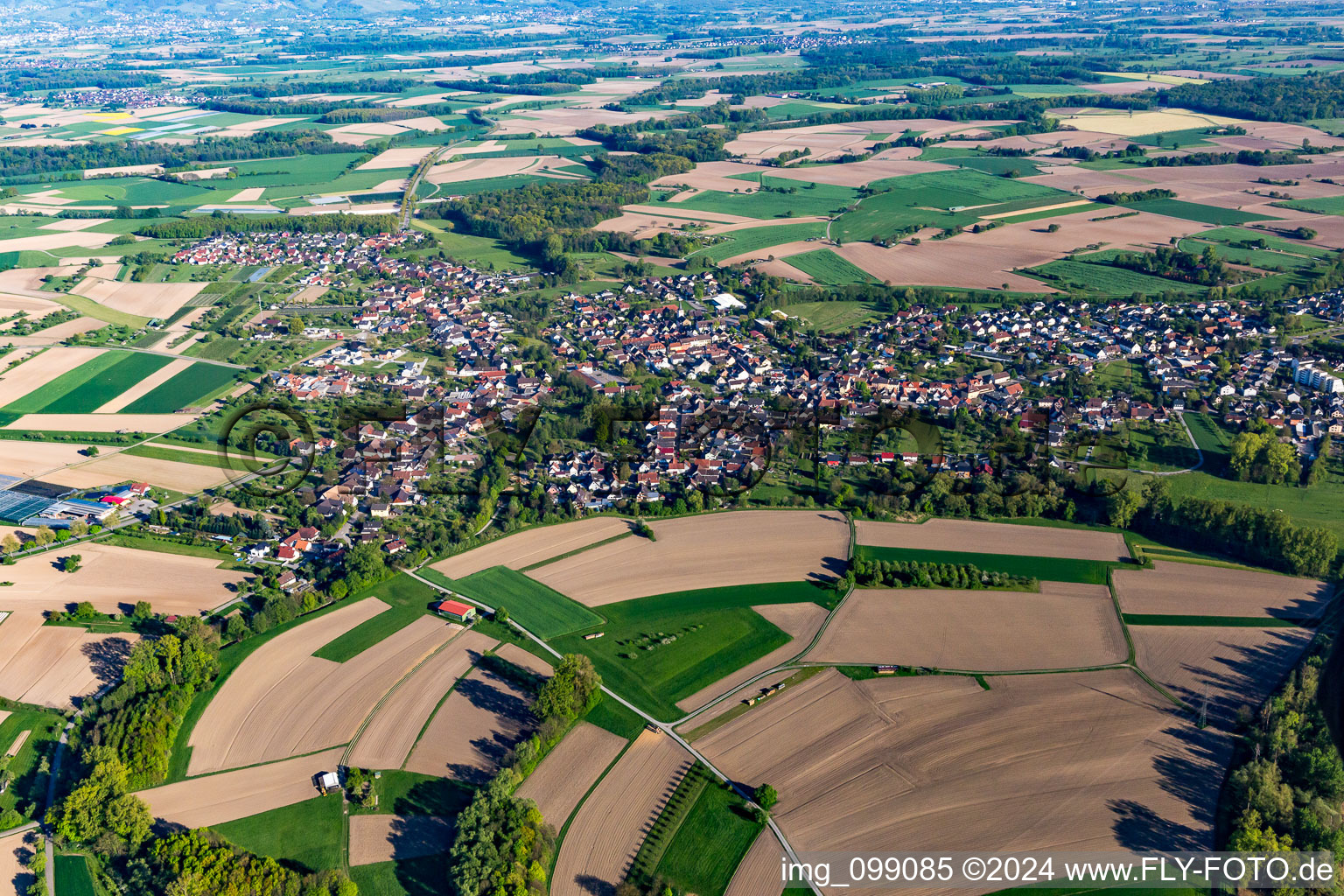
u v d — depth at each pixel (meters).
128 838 153.62
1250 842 144.12
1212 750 167.00
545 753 171.25
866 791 161.12
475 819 151.00
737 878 145.38
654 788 163.25
